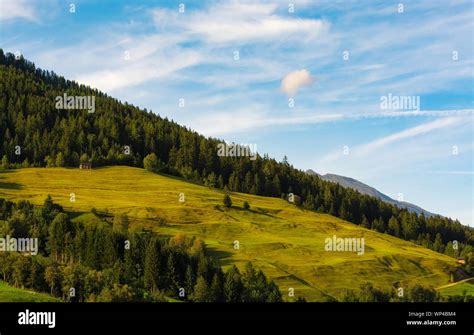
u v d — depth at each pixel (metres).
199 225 187.62
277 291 119.00
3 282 100.00
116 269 119.06
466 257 185.25
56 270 101.19
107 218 178.62
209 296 111.81
